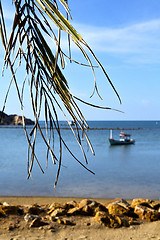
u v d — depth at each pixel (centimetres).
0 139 5344
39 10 116
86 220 380
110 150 3238
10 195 930
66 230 346
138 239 318
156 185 1156
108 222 366
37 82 119
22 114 109
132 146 3934
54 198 887
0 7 107
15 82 107
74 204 481
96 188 1088
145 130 11869
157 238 320
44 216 405
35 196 916
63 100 119
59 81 118
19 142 4381
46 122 121
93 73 105
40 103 120
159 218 388
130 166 1822
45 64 119
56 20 105
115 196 941
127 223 367
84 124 115
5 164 1875
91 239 319
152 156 2523
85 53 104
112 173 1513
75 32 102
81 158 2331
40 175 1420
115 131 10662
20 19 116
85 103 112
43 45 118
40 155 2486
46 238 318
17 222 363
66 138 5722
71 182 1220
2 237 314
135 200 483
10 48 107
